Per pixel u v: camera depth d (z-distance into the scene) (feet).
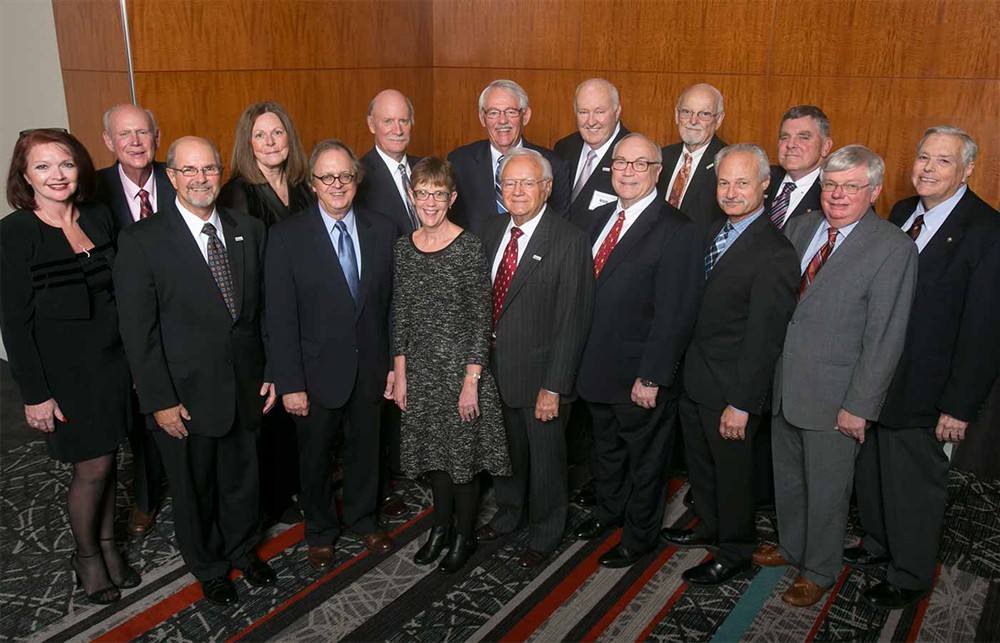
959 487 10.84
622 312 8.68
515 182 8.20
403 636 8.07
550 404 8.65
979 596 8.65
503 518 9.78
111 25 12.50
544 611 8.47
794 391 8.12
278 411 9.78
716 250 8.66
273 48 14.62
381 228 8.75
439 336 8.44
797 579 8.75
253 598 8.64
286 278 8.33
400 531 9.99
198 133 13.70
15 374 7.65
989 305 7.61
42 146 7.50
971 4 11.63
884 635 8.05
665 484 9.27
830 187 7.66
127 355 7.70
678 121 11.33
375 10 16.53
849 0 12.79
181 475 8.20
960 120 12.09
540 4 16.46
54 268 7.67
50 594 8.66
